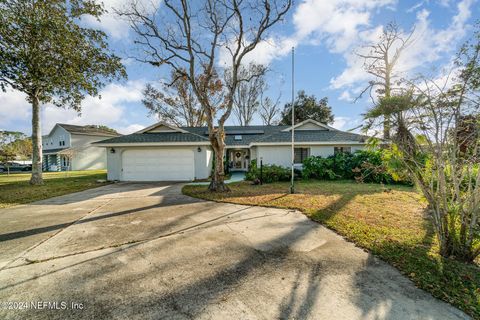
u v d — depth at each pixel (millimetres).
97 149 28438
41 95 11914
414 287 2346
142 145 12609
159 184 11352
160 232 4195
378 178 10609
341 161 12578
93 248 3486
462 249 2904
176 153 13078
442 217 3084
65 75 10469
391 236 3775
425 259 2934
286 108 29250
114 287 2439
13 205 6707
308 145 14586
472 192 2848
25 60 9453
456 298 2143
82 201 7188
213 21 8352
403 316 1922
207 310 2051
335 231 4133
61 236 4020
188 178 13109
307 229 4285
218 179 8594
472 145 2906
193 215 5352
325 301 2141
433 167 3180
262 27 8242
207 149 13703
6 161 23203
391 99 3207
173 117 25797
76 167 26594
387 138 3559
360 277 2559
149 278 2611
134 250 3396
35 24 8914
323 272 2684
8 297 2293
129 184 11492
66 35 9781
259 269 2785
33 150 11727
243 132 20125
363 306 2059
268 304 2117
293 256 3137
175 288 2406
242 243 3631
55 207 6363
